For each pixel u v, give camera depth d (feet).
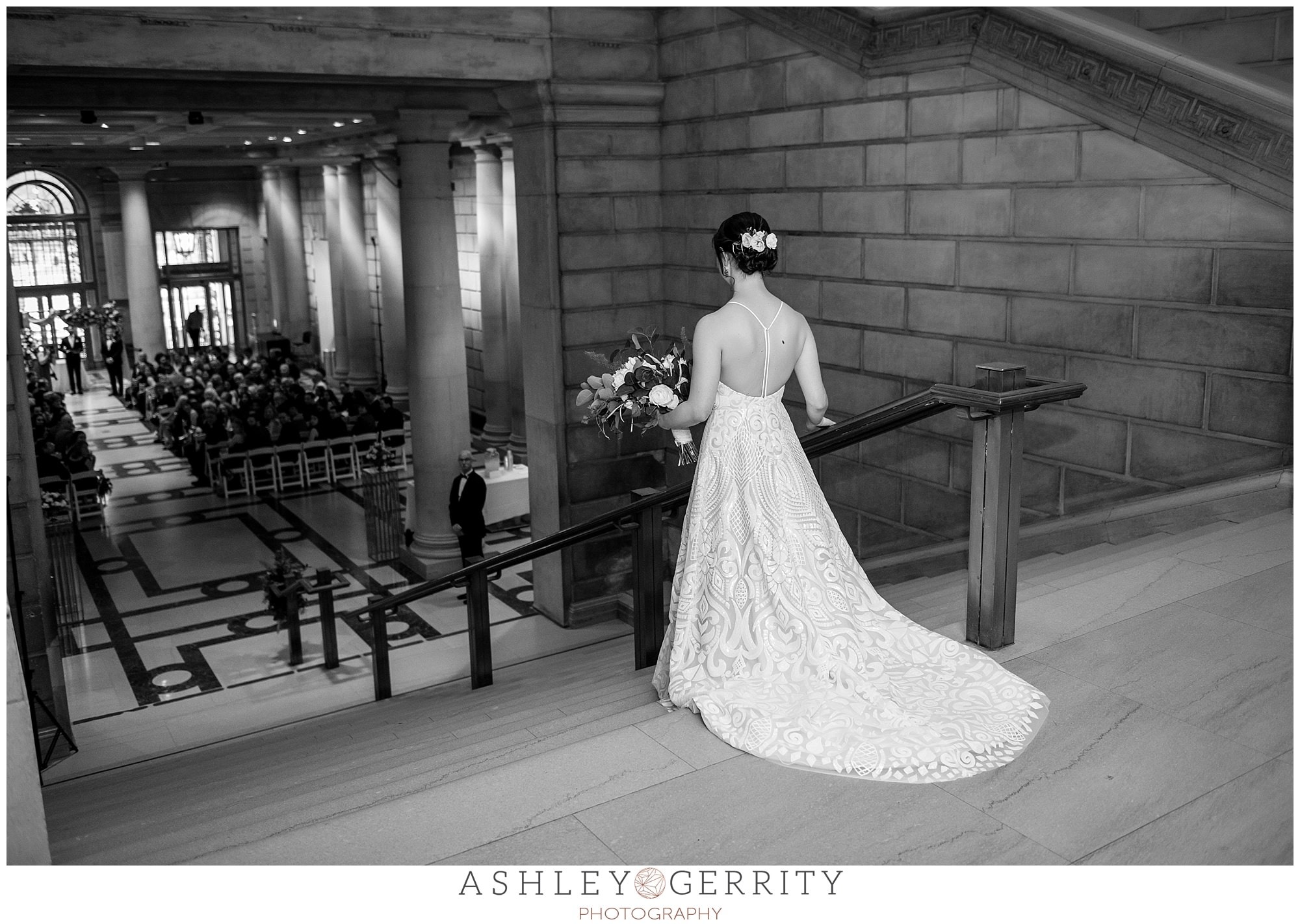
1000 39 24.14
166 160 89.56
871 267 29.27
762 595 11.87
